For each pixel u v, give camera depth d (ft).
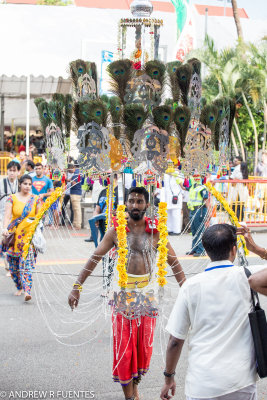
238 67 71.15
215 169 14.82
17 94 81.00
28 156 58.08
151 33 14.56
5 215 22.02
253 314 8.95
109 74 13.42
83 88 14.35
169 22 58.70
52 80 75.00
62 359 16.65
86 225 43.09
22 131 90.48
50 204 15.10
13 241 21.86
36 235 21.80
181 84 14.02
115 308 12.93
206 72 72.74
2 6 54.70
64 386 14.65
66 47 55.47
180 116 13.32
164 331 19.27
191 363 9.19
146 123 13.24
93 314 21.06
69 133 14.10
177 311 9.48
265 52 72.02
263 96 71.92
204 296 9.22
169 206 38.52
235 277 9.29
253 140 81.71
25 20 55.06
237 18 76.33
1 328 19.36
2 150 88.48
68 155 14.20
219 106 14.51
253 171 78.95
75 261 30.04
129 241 13.25
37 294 23.77
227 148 15.03
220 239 9.47
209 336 9.12
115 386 14.78
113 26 57.00
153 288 13.33
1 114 86.53
